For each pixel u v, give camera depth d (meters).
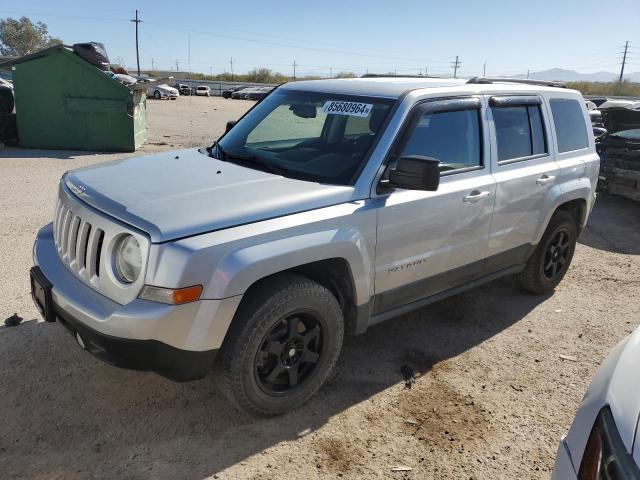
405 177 3.29
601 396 2.07
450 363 4.08
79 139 12.79
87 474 2.81
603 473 1.78
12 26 96.62
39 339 3.99
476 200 4.07
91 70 12.35
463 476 2.96
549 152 4.88
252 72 83.31
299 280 3.16
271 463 2.96
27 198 7.93
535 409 3.58
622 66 99.31
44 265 3.34
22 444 2.98
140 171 3.63
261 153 3.94
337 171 3.53
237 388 3.05
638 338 2.31
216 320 2.82
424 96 3.82
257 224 2.97
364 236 3.38
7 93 12.70
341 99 3.96
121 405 3.35
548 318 4.93
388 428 3.30
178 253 2.70
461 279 4.34
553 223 5.07
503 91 4.47
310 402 3.51
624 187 9.30
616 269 6.33
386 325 4.62
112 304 2.87
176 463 2.92
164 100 37.56
